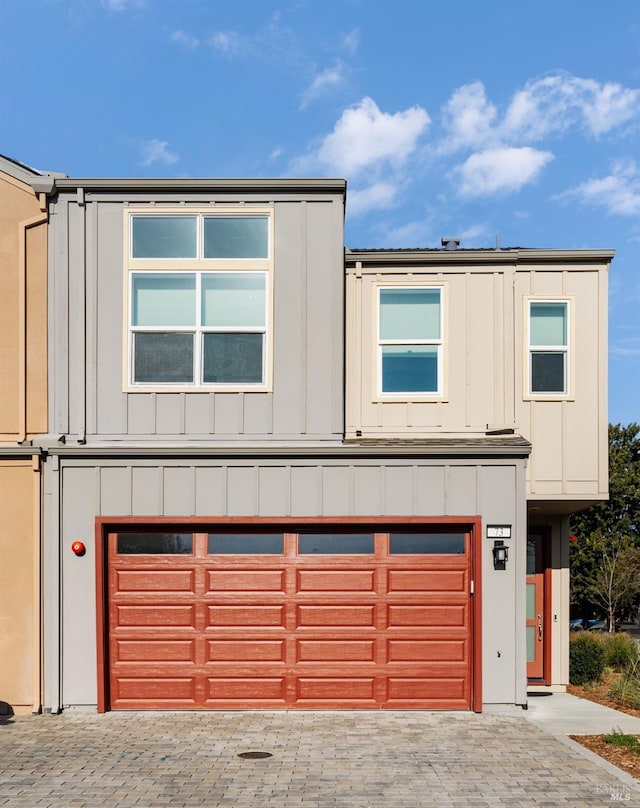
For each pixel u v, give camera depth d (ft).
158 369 39.01
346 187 39.47
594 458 41.78
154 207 39.32
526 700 36.86
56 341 39.06
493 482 37.58
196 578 37.81
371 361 41.60
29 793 25.59
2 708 37.09
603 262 42.42
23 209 39.55
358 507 37.60
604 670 50.34
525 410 41.88
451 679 37.32
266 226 39.40
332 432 38.65
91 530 37.76
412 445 37.52
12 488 38.22
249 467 37.88
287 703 37.24
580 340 42.24
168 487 37.81
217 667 37.42
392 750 30.48
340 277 39.17
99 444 38.42
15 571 37.93
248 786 26.27
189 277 39.24
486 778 27.09
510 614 37.06
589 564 112.06
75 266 39.24
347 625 37.55
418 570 37.76
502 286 41.86
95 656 37.29
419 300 42.01
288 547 37.86
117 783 26.55
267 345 38.91
